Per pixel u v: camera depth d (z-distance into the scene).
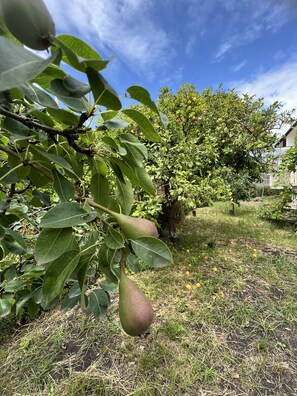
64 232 0.45
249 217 6.17
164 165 3.25
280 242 4.12
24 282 0.97
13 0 0.27
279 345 1.93
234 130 5.46
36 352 2.00
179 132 3.79
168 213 3.87
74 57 0.32
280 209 5.40
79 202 0.51
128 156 0.62
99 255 0.48
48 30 0.29
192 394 1.58
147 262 0.43
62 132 0.51
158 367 1.77
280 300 2.48
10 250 0.90
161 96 4.34
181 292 2.64
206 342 1.96
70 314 2.40
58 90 0.39
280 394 1.56
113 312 2.34
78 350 1.98
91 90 0.37
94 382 1.68
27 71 0.24
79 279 0.48
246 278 2.90
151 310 0.45
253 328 2.11
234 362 1.78
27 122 0.50
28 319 2.47
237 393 1.58
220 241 4.18
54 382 1.71
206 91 6.07
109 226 0.47
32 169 0.66
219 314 2.28
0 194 0.89
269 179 10.17
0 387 1.71
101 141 0.60
